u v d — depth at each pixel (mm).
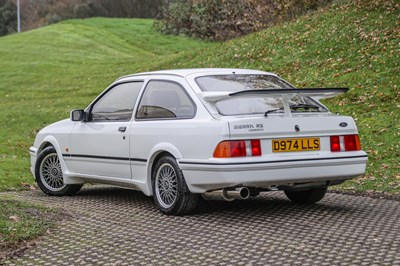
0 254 6199
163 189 7836
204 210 8031
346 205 8305
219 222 7340
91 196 9461
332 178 7535
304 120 7375
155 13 64062
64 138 9312
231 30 30047
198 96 7602
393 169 10828
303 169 7281
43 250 6359
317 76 17406
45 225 7254
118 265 5844
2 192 9953
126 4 65125
